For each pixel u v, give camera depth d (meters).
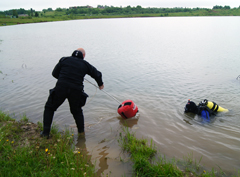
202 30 34.50
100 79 4.50
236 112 5.98
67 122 5.29
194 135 4.67
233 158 3.80
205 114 5.55
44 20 83.75
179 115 5.74
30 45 19.69
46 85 8.16
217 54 14.47
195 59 12.98
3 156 3.37
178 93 7.36
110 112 5.94
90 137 4.55
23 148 3.60
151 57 13.66
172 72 10.05
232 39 22.52
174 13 134.00
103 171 3.39
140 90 7.65
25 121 5.03
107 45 19.11
